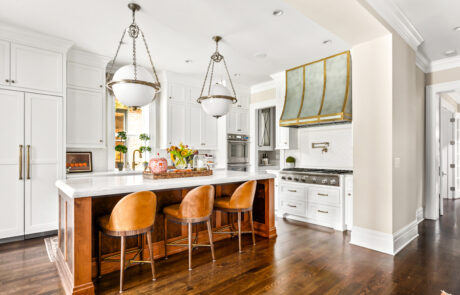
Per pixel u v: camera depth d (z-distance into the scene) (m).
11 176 3.22
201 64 4.47
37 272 2.43
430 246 3.11
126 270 2.49
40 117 3.42
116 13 2.84
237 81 5.50
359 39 3.06
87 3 2.65
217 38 3.33
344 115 3.67
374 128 3.05
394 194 2.95
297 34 3.21
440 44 3.62
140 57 4.15
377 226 3.02
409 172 3.34
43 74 3.44
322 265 2.59
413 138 3.46
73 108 3.85
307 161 4.99
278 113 4.98
